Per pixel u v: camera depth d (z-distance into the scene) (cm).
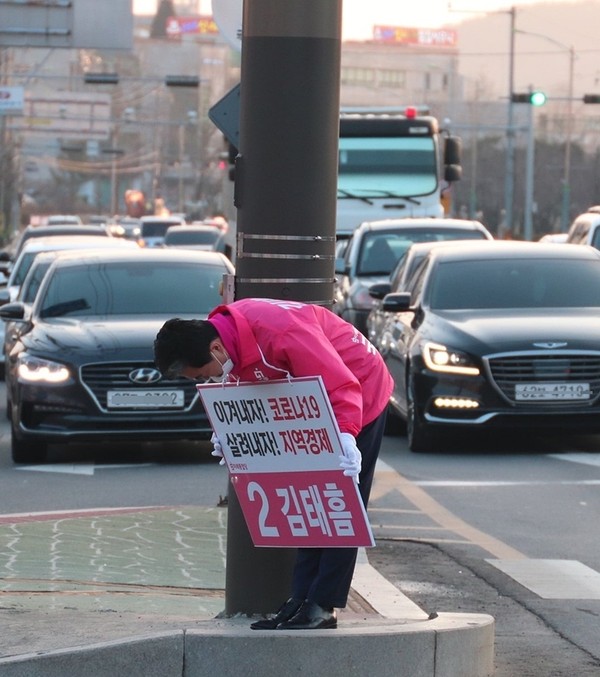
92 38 8419
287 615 1273
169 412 2706
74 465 2783
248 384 1229
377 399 1281
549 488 2470
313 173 1334
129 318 2912
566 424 2864
